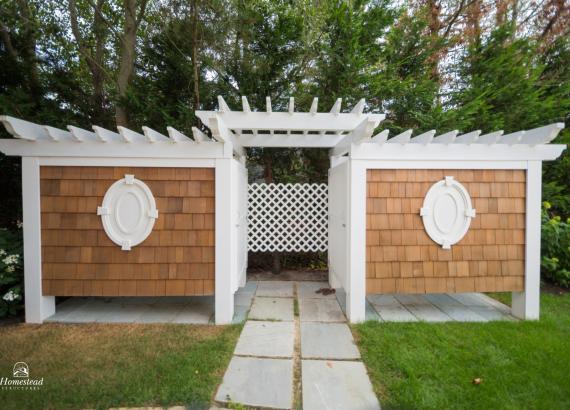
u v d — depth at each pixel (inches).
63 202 109.5
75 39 201.3
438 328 102.6
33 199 108.3
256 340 95.6
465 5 240.1
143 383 71.1
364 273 111.3
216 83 173.8
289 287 153.8
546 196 182.2
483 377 74.4
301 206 168.9
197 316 116.0
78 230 110.2
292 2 162.2
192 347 88.9
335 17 166.2
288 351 88.7
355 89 168.6
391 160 111.4
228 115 111.1
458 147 111.5
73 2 186.5
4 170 158.4
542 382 72.2
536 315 112.6
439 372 75.8
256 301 133.1
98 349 87.7
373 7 182.7
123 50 181.5
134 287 111.3
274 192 177.5
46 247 109.8
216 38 152.4
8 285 114.7
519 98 189.8
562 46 214.5
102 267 111.0
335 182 141.3
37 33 169.5
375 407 64.6
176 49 165.5
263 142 142.2
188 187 110.6
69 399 65.4
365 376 76.0
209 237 111.2
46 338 95.0
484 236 114.3
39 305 109.0
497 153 112.2
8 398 65.7
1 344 90.7
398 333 99.0
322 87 178.4
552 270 147.9
